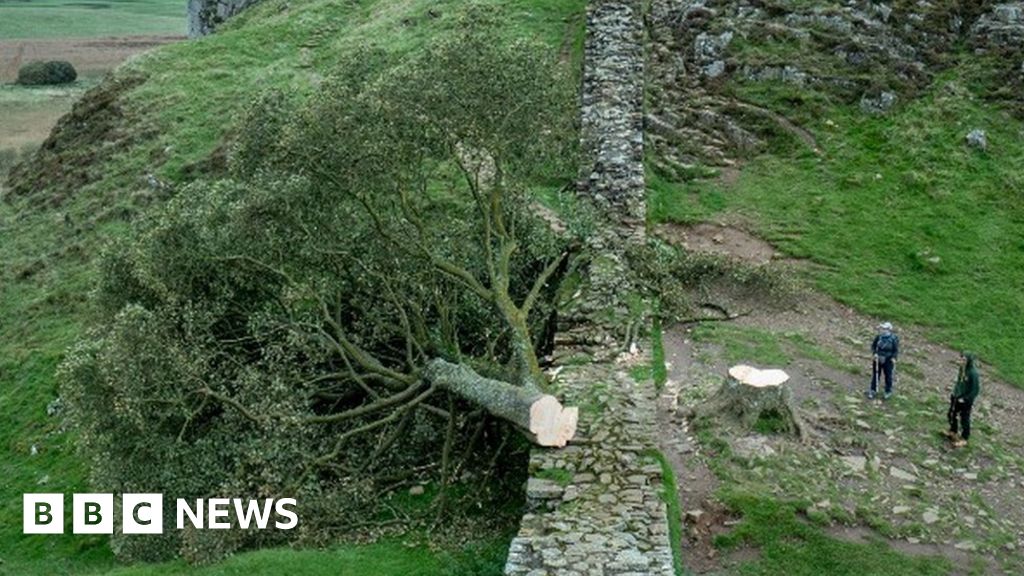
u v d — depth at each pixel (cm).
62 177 3891
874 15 3419
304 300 1944
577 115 3017
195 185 1991
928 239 2673
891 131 3067
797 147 3064
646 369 1869
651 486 1503
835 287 2481
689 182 2944
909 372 2128
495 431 1884
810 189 2894
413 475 1872
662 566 1299
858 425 1872
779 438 1788
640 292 2239
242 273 1862
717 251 2598
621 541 1357
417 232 2036
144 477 1752
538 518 1431
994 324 2366
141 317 1716
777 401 1802
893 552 1530
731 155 3078
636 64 3328
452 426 1762
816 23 3428
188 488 1745
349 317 2038
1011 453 1861
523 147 1959
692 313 2314
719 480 1661
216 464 1755
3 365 2906
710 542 1535
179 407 1759
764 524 1563
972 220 2742
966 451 1830
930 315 2391
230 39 4475
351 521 1741
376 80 1848
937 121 3073
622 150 2834
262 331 1900
